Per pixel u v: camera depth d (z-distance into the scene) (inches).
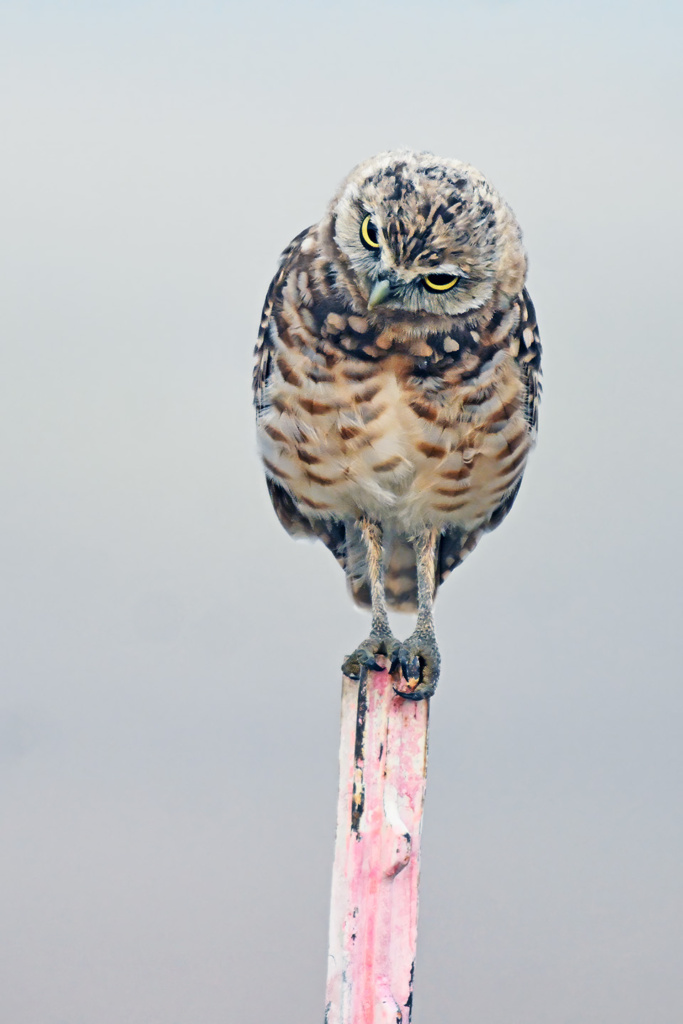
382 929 291.9
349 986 291.7
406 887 293.1
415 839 292.5
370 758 295.4
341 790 298.2
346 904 293.1
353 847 294.4
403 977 291.6
